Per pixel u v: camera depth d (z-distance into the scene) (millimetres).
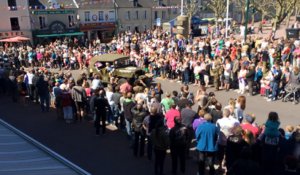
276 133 9023
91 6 55219
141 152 11352
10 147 10023
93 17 55531
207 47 25094
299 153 8812
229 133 9578
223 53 22391
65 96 15102
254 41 24781
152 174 10102
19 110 17812
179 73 23172
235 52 21484
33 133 14078
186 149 10500
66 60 31031
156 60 25078
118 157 11422
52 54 31609
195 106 15891
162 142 9492
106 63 22312
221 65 20047
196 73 21172
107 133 13805
